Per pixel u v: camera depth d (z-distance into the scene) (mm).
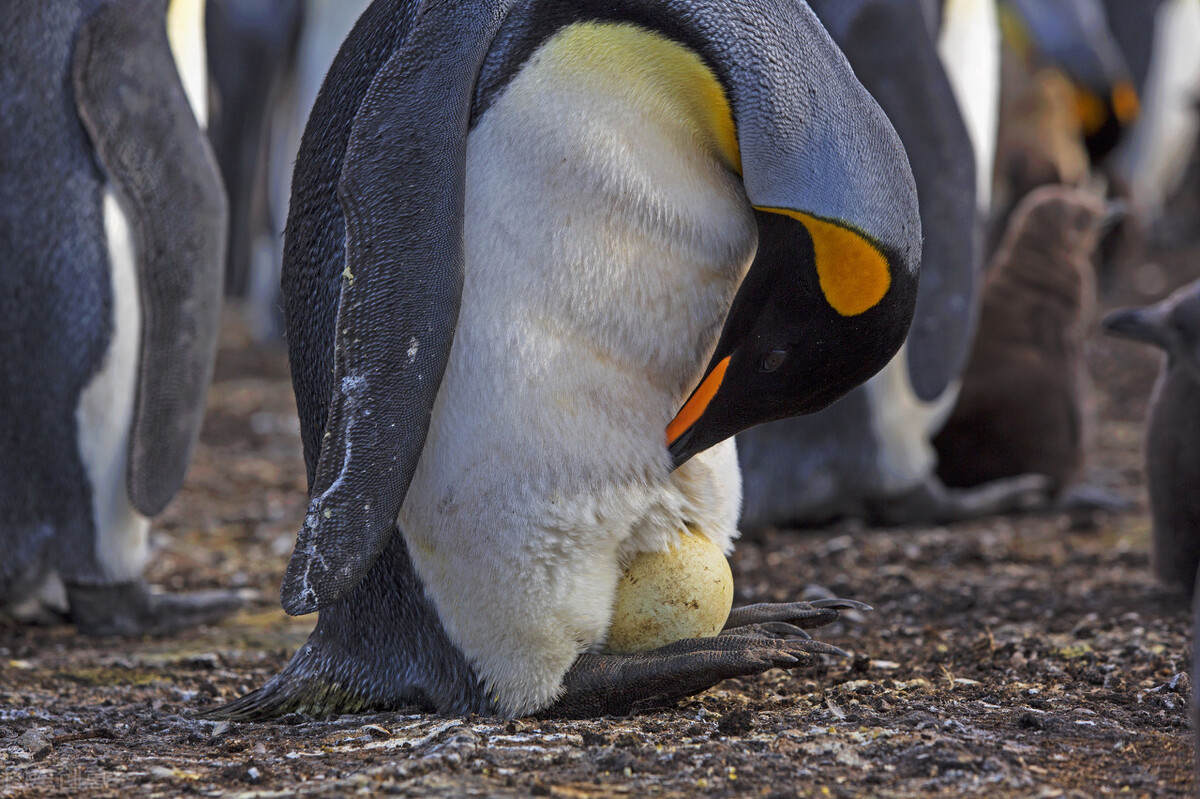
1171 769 6262
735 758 6289
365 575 7086
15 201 10742
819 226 6676
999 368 15547
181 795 6133
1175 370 10938
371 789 6016
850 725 6906
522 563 7066
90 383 10914
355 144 6945
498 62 6988
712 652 7059
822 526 14969
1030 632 9984
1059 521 15227
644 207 6996
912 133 13758
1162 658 8688
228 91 28016
